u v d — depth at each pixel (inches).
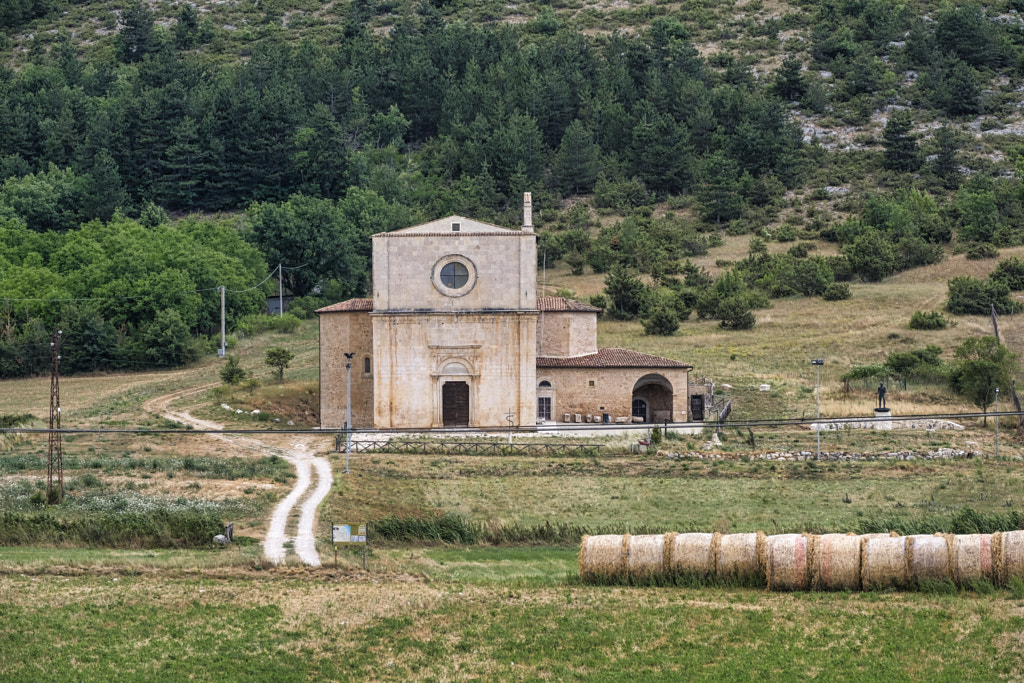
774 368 4972.9
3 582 2146.9
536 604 2052.2
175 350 5462.6
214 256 6323.8
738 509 2935.5
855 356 5142.7
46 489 2901.1
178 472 3250.5
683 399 3993.6
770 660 1820.9
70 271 6077.8
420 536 2610.7
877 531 2551.7
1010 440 3831.2
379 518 2783.0
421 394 3823.8
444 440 3678.6
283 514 2763.3
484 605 2052.2
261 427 4062.5
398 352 3818.9
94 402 4596.5
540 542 2615.7
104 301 5753.0
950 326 5551.2
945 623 1908.2
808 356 5167.3
